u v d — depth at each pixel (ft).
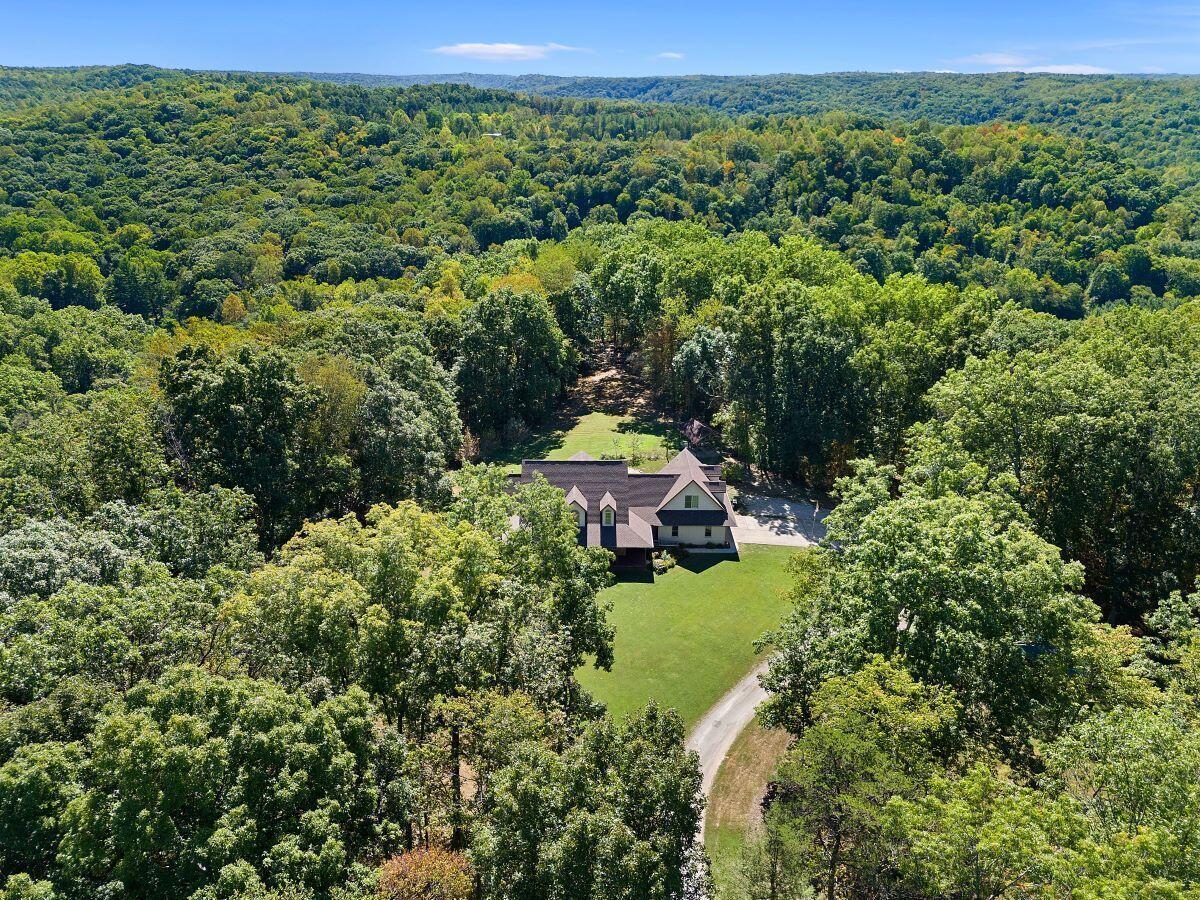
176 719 64.85
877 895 83.66
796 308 222.28
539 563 121.39
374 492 191.62
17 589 98.32
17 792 63.46
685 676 146.51
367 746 77.46
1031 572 93.76
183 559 119.24
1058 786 76.59
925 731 83.05
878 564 102.58
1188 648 97.66
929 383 212.02
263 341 241.35
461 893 70.79
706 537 197.47
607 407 302.45
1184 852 59.77
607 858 63.87
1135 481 146.92
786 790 95.55
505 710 80.07
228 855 62.95
